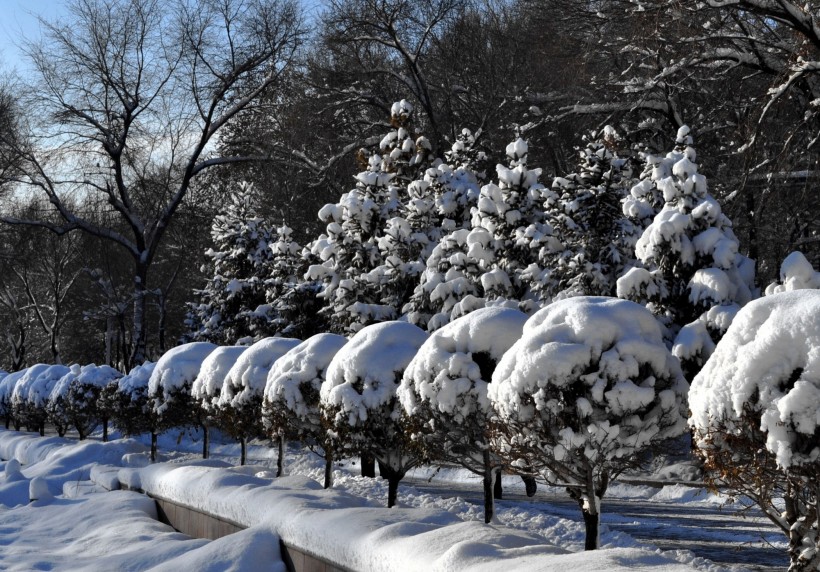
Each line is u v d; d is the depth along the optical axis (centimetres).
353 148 4547
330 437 1327
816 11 2250
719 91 3103
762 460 653
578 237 2133
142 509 1659
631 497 1958
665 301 1917
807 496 687
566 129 3594
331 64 4606
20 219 4806
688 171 1933
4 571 1297
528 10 3575
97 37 4469
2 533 1669
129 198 4984
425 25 4212
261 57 4591
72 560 1347
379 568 816
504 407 896
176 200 4697
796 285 1370
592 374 873
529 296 2266
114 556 1284
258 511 1168
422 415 1089
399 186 3139
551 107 3584
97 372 3080
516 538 767
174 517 1559
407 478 2328
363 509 982
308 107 4462
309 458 2427
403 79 4247
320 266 2792
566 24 3238
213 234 3769
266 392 1553
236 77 4606
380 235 2819
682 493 1880
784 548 1216
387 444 1274
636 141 3272
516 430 898
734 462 674
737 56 2575
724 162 3088
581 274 2080
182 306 6144
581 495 943
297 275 3366
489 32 4084
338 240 2775
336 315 2669
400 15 4141
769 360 633
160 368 2177
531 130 3644
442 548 754
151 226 4859
